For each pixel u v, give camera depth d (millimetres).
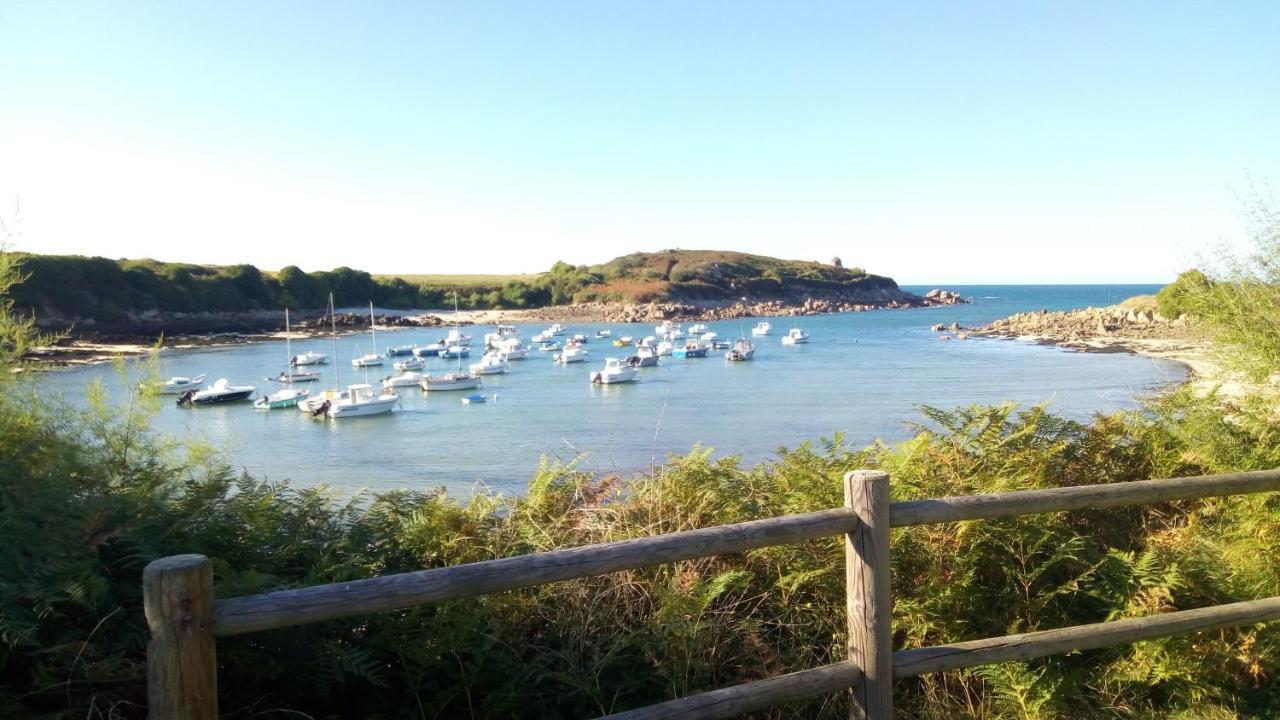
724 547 2707
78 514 3021
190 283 120438
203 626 2133
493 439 35562
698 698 2672
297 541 3740
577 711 3420
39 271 87250
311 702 3152
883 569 2895
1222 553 4316
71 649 2654
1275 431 4898
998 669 3539
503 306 178750
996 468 4918
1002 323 103438
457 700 3367
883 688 2902
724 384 55250
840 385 51219
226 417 45844
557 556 2506
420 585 2344
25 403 3672
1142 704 3613
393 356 90125
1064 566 4207
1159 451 5352
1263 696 3643
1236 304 5457
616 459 28344
